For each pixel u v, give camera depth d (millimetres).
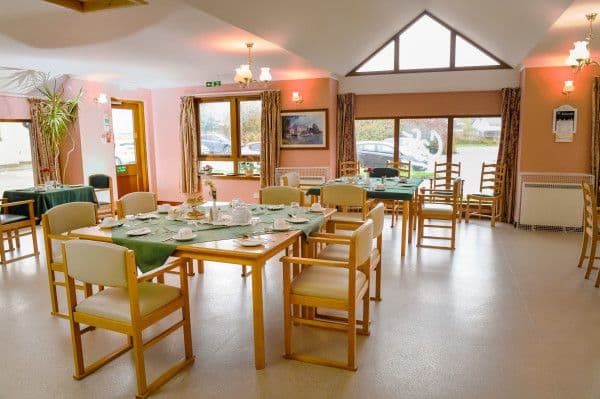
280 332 3174
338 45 6219
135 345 2363
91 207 3754
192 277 4395
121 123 8602
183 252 2725
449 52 7266
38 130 7270
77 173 7703
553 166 6547
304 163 7926
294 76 7621
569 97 6359
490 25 5602
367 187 5387
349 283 2574
